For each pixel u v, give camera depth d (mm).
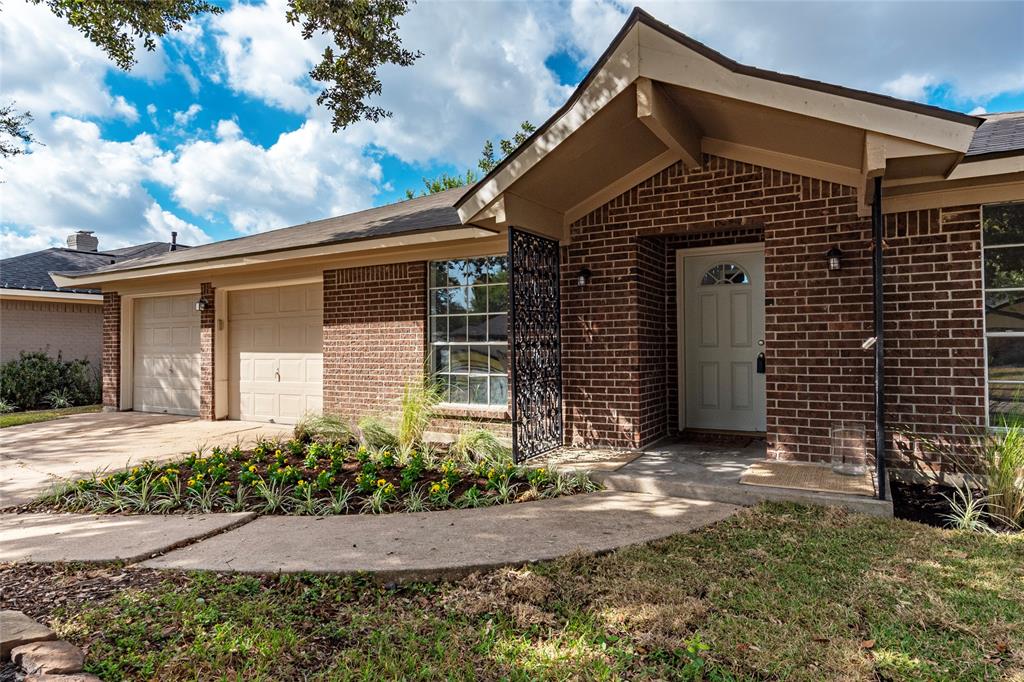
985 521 4473
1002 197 5109
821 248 5703
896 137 4207
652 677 2510
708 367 7512
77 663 2570
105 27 9164
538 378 6598
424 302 8422
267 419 10570
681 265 7590
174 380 12062
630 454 6449
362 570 3584
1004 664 2533
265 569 3631
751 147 5934
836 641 2721
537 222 6426
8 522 4855
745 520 4387
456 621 3064
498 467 5797
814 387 5746
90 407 13664
